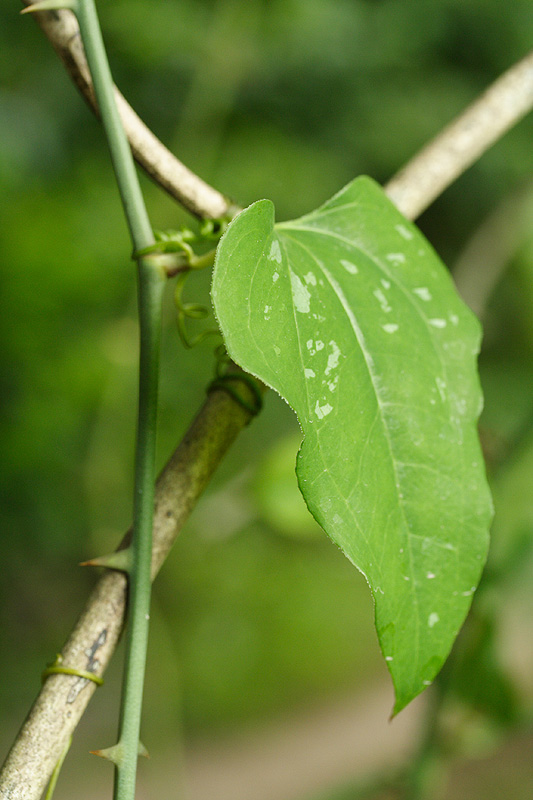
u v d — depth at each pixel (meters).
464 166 0.64
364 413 0.54
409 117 4.64
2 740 2.88
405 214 0.63
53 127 2.92
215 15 2.66
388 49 4.54
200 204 0.58
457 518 0.55
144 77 3.03
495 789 1.62
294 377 0.53
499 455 0.73
